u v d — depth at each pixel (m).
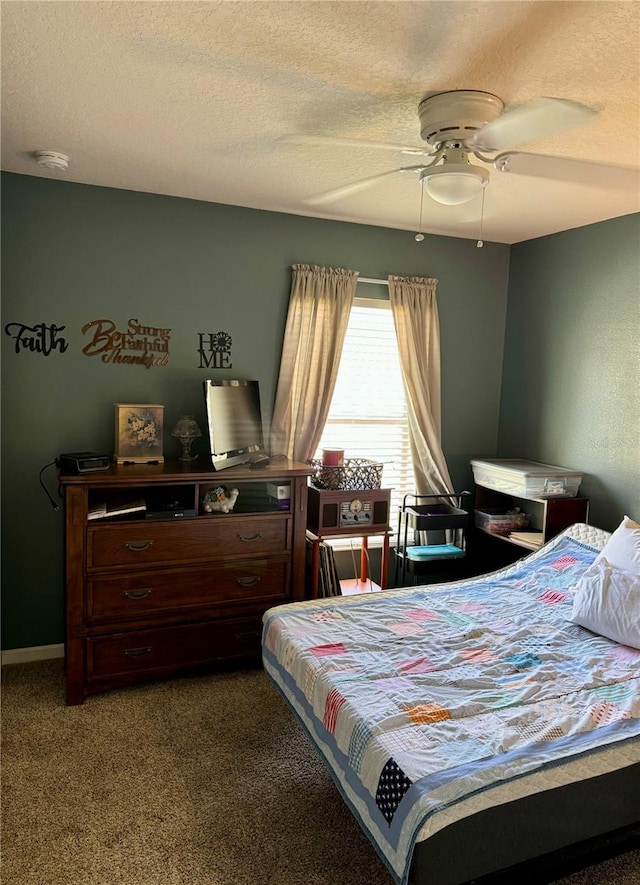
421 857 1.58
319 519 3.55
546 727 1.96
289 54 1.86
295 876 2.01
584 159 2.71
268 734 2.80
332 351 3.86
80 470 3.00
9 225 3.17
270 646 2.69
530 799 1.73
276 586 3.41
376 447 4.18
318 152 2.71
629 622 2.60
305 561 3.56
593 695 2.19
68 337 3.33
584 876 2.02
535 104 2.13
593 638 2.67
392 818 1.68
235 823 2.24
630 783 1.91
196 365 3.61
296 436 3.85
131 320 3.44
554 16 1.61
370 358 4.09
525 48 1.78
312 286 3.77
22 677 3.25
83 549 2.96
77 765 2.54
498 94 2.07
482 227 3.92
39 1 1.62
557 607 2.96
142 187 3.32
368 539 4.22
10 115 2.38
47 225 3.24
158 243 3.46
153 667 3.17
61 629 3.48
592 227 3.72
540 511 3.97
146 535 3.08
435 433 4.16
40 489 3.36
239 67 1.95
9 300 3.21
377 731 1.90
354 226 3.90
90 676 3.04
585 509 3.73
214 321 3.62
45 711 2.93
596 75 1.92
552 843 1.79
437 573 4.00
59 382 3.34
